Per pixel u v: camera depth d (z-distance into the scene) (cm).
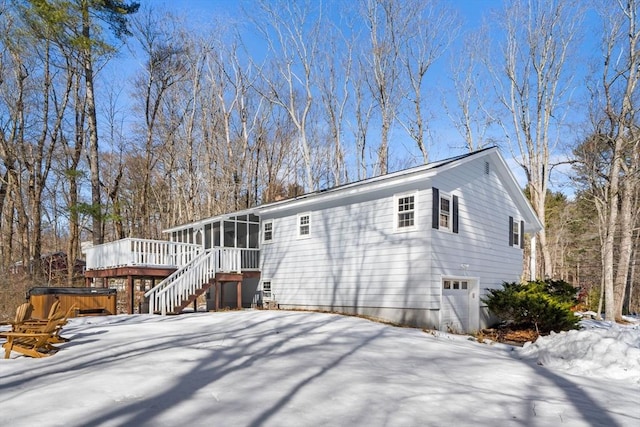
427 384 558
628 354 726
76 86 2753
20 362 643
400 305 1313
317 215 1606
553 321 1274
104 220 2497
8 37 2120
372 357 737
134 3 2381
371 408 453
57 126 2638
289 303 1678
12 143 2539
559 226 3794
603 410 486
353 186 1463
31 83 2705
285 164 3809
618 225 2588
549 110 2620
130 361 632
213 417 408
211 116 3538
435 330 1226
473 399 496
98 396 459
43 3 1977
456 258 1384
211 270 1617
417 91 2973
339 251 1512
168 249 1800
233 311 1506
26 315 779
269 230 1814
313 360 681
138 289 3192
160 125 3344
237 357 682
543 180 2603
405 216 1338
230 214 1859
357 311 1430
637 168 2195
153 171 3741
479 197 1561
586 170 2655
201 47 3466
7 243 3052
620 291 2186
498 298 1380
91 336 884
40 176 2503
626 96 2100
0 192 2630
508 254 1744
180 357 661
